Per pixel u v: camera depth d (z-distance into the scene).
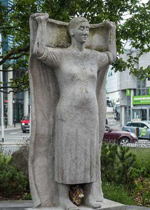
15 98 46.00
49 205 4.72
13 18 9.39
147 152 12.31
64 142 4.45
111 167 8.45
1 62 9.46
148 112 36.44
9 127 40.16
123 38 10.05
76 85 4.49
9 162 8.73
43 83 4.71
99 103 4.96
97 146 4.72
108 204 4.76
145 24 10.00
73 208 4.43
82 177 4.50
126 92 41.62
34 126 4.65
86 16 9.63
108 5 9.80
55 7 8.41
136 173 9.28
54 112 4.75
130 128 26.78
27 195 7.71
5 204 6.98
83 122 4.48
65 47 4.75
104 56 4.80
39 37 4.36
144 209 6.04
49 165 4.77
